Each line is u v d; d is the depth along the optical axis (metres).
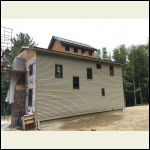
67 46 23.70
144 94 45.28
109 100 22.05
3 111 39.12
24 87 18.44
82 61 19.95
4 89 39.31
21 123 15.90
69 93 17.84
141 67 45.56
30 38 48.56
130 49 49.59
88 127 13.95
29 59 18.23
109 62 22.83
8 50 20.33
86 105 19.19
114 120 16.33
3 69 18.03
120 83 24.34
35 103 15.25
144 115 17.91
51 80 16.72
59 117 16.55
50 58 17.14
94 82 20.70
